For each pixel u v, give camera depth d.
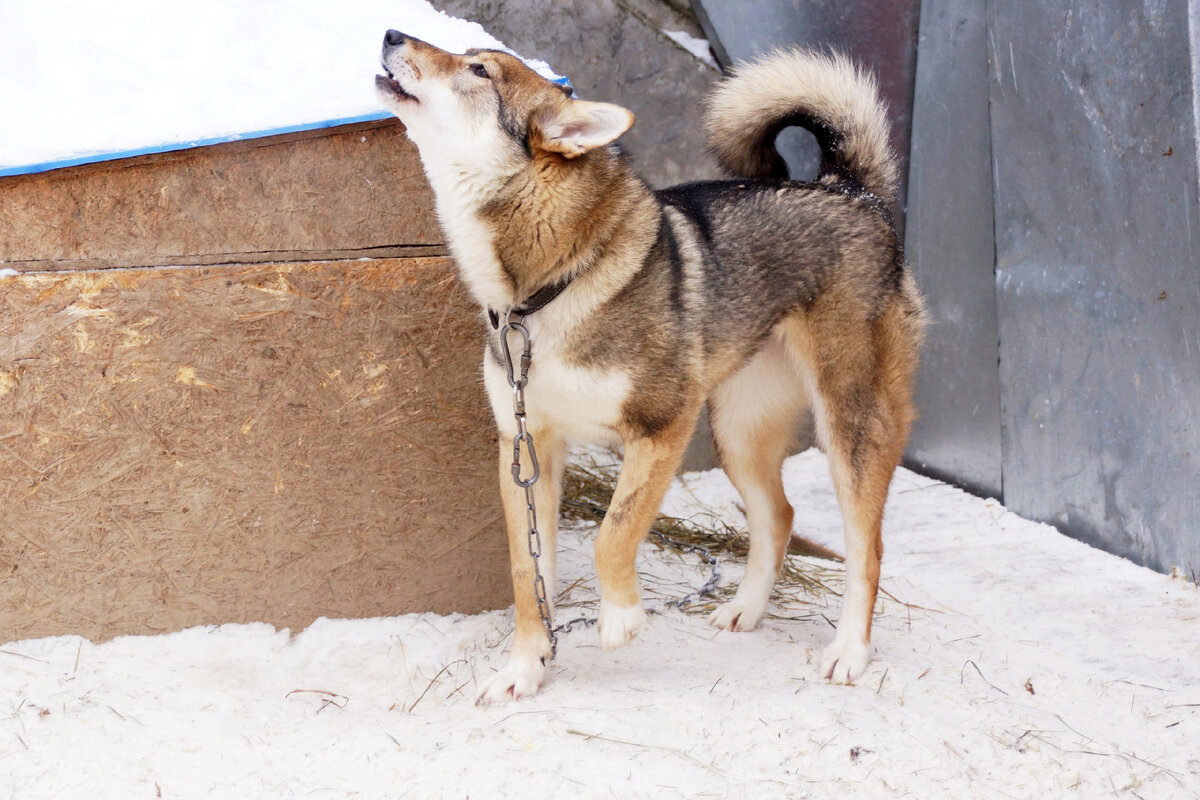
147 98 3.08
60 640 3.03
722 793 2.29
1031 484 4.52
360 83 3.21
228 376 3.06
